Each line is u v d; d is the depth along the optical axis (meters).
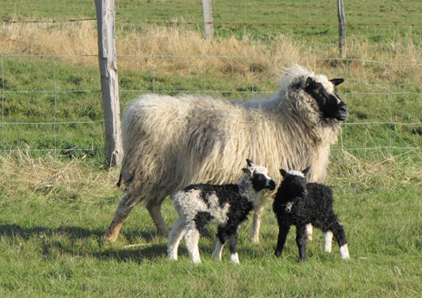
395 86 17.84
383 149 13.74
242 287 6.63
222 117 8.55
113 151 12.45
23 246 8.27
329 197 7.98
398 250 8.29
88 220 9.76
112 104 12.38
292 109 8.78
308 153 8.82
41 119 15.44
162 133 8.49
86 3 37.03
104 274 7.21
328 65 19.02
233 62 19.12
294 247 8.49
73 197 10.97
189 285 6.63
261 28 29.92
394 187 11.72
